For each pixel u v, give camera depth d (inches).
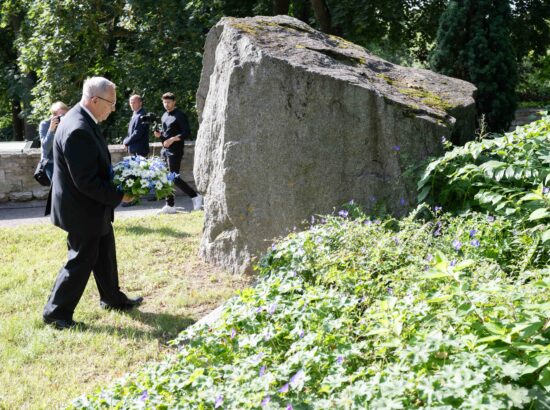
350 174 206.4
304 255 162.6
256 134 214.4
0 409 140.1
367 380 104.0
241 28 232.7
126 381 133.7
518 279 133.8
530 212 167.3
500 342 99.5
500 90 444.5
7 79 784.9
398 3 574.9
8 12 700.7
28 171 424.8
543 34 655.8
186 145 449.4
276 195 214.5
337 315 128.8
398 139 200.4
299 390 99.6
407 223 169.3
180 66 594.9
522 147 183.5
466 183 185.9
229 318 135.0
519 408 87.7
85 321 192.1
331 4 573.3
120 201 186.7
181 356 133.3
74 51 624.7
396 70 250.2
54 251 277.0
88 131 175.9
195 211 371.9
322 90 204.2
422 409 87.4
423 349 95.5
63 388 150.1
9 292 217.9
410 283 133.0
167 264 250.2
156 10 588.4
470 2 434.9
